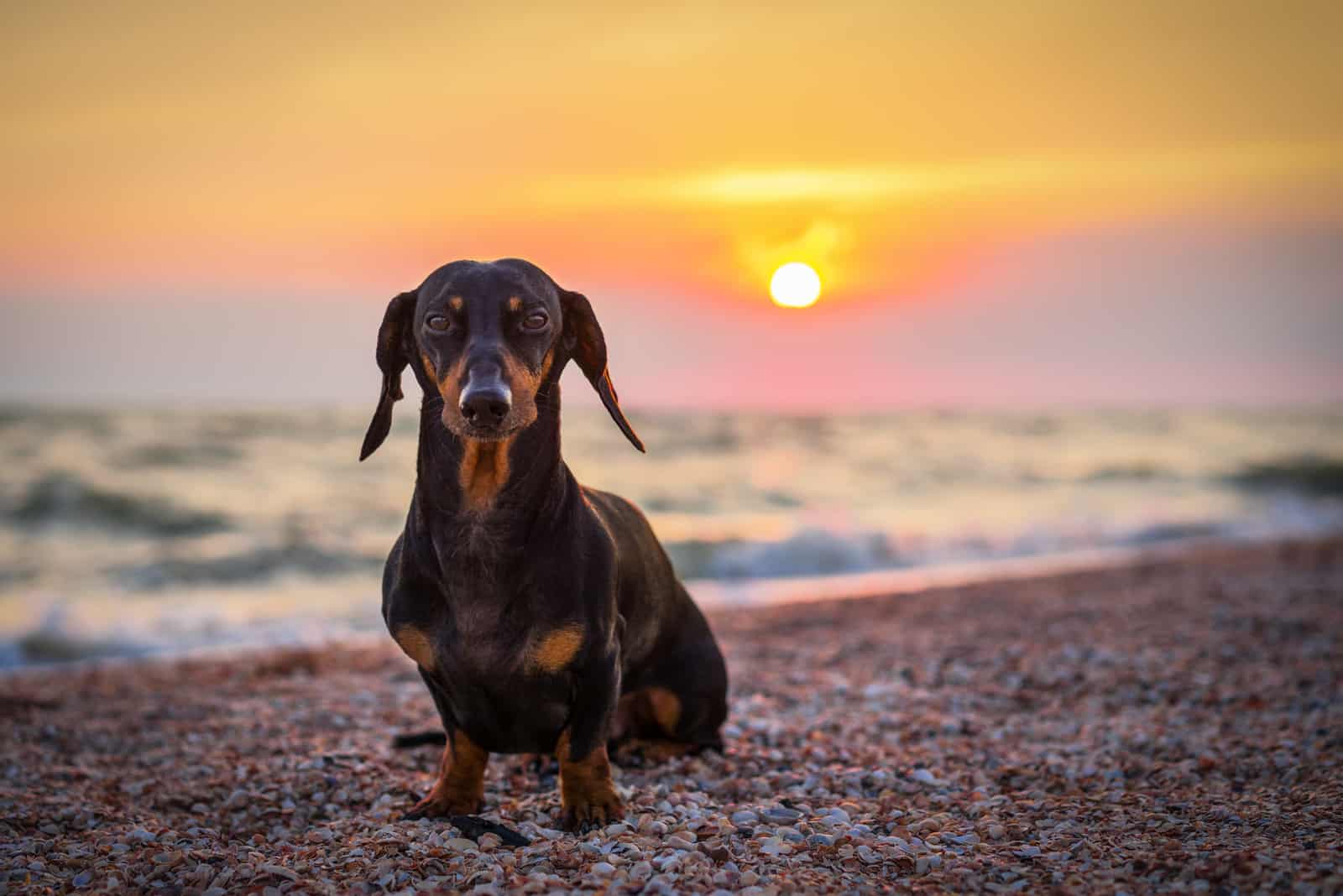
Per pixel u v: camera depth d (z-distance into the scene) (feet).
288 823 4.16
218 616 9.67
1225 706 5.46
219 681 6.68
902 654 6.97
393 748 5.02
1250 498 19.71
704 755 4.66
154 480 17.66
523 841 3.58
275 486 17.61
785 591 10.63
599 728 3.72
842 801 4.08
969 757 4.79
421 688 6.40
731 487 19.94
